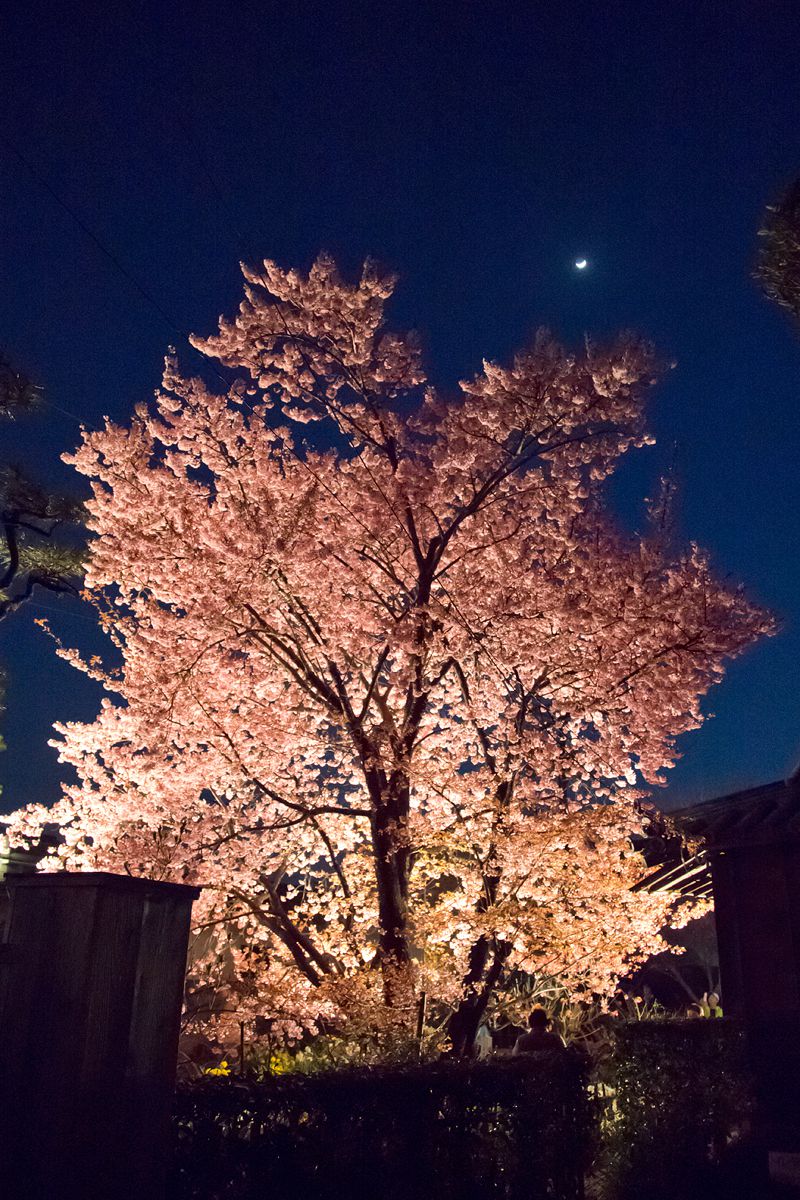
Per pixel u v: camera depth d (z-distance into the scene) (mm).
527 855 9188
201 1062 10773
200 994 11281
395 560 11398
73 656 11695
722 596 10766
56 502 13297
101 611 11555
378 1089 5438
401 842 9602
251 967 10711
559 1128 6812
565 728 10828
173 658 10750
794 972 9234
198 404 11406
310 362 11344
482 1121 6168
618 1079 8164
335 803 11617
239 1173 4516
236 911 10922
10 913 4035
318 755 11688
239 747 11125
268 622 11039
